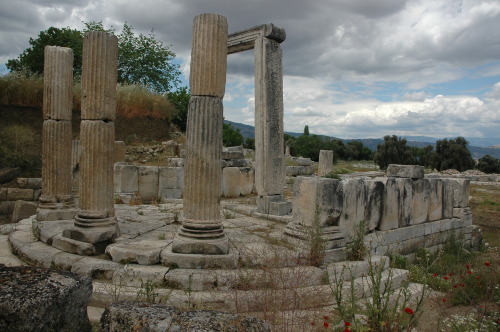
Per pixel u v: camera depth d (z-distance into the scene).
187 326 2.96
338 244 7.07
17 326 2.80
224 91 6.54
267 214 10.64
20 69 30.69
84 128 7.03
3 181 16.86
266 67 10.84
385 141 46.41
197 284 5.58
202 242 6.19
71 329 3.17
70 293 3.13
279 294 5.07
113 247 6.40
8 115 21.00
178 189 14.20
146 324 2.97
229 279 5.61
